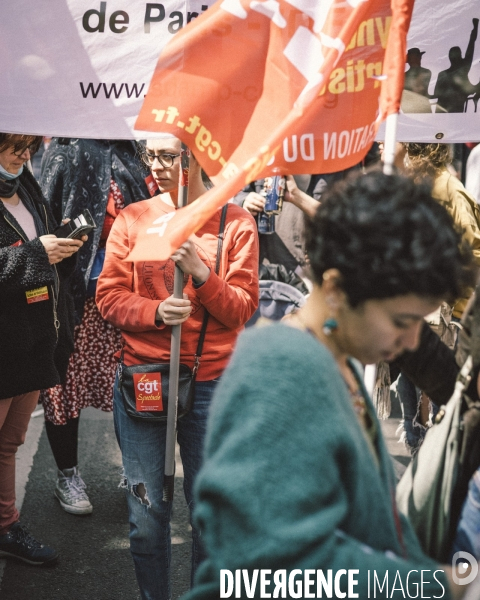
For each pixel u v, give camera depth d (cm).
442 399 165
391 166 123
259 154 177
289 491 91
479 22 239
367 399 122
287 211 369
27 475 375
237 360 101
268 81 200
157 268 239
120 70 225
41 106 225
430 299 105
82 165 347
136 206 247
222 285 230
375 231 102
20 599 279
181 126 203
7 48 221
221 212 243
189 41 199
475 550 138
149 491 239
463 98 245
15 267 251
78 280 341
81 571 299
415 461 150
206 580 95
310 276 113
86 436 421
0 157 260
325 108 196
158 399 235
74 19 221
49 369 270
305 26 198
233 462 92
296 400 95
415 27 238
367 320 107
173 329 226
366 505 102
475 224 316
